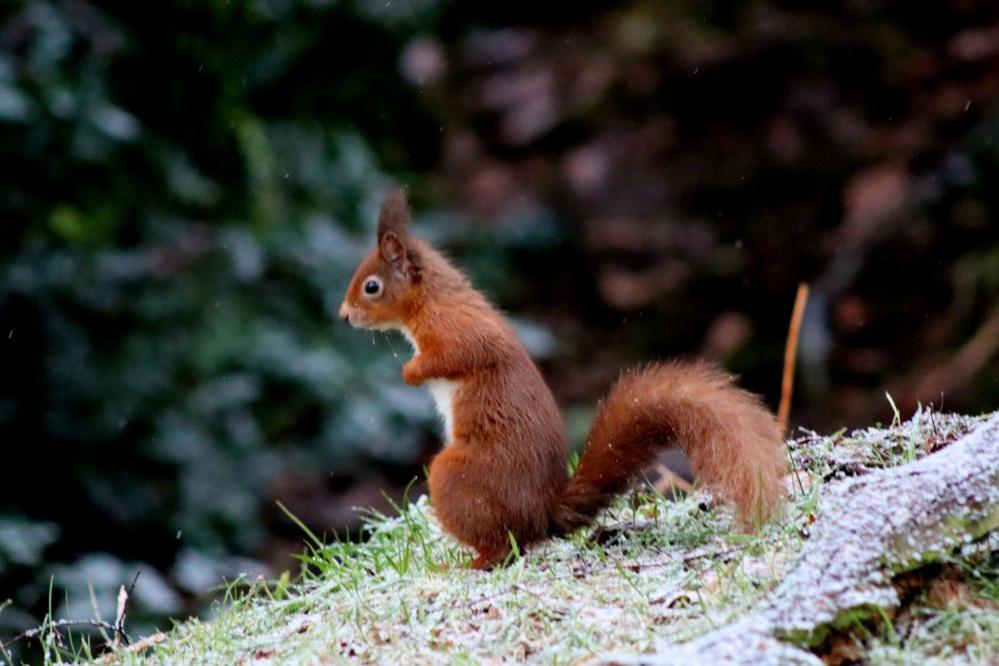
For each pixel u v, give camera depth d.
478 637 4.84
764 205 17.25
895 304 15.84
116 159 12.09
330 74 14.84
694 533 5.85
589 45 18.34
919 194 15.65
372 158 14.52
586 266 17.44
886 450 6.37
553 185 17.77
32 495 11.61
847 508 4.53
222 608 5.89
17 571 10.50
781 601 4.29
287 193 13.51
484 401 6.07
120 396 11.74
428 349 6.26
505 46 18.19
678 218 17.45
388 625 5.11
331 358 12.52
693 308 17.00
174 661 5.24
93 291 11.72
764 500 5.49
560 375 16.44
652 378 6.10
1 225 11.59
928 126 16.17
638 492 6.67
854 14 17.22
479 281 15.74
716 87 17.69
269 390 12.41
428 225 15.68
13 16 11.46
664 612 4.80
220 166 13.16
